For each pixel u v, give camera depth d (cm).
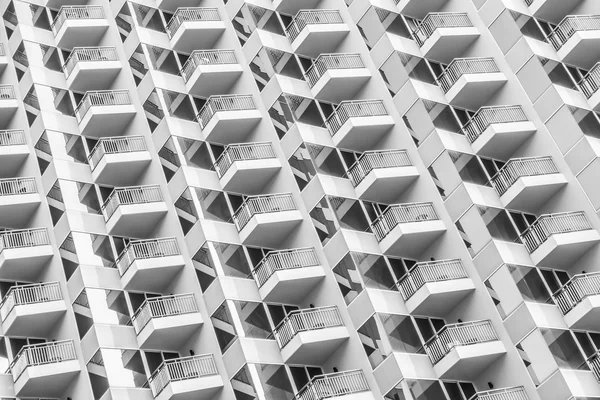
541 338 3744
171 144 4522
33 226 4516
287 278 4056
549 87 4325
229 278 4131
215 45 4972
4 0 5203
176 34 4909
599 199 4034
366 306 3947
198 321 4091
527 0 4662
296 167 4381
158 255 4262
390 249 4128
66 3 5209
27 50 4941
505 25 4572
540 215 4134
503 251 3978
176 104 4684
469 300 3997
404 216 4178
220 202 4381
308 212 4262
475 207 4094
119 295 4203
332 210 4200
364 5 4794
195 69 4728
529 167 4203
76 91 4894
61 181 4481
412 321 3972
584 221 4034
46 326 4219
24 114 4809
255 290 4144
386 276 4081
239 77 4781
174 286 4281
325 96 4638
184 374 3944
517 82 4453
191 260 4241
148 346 4084
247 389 3862
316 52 4834
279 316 4119
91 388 3966
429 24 4712
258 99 4659
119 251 4353
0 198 4453
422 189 4288
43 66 4922
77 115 4778
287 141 4462
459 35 4625
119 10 5075
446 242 4141
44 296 4231
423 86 4509
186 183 4381
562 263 4034
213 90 4784
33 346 4141
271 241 4306
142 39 4891
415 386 3759
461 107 4531
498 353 3803
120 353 4019
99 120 4678
